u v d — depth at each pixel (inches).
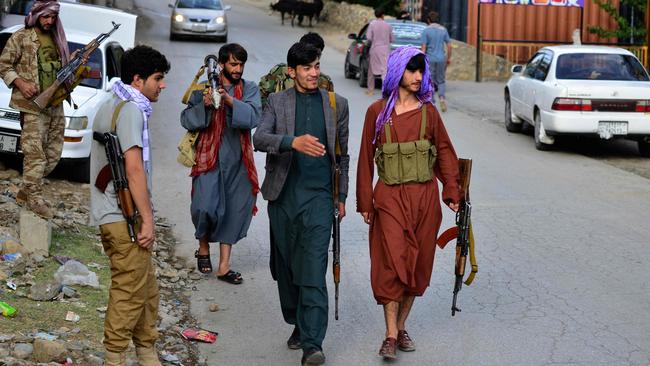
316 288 338.3
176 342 365.7
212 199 440.5
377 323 402.3
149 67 295.6
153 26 1900.8
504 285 455.2
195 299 427.8
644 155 863.1
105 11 777.6
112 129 292.4
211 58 428.8
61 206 554.3
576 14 1662.2
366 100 1149.7
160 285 439.8
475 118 1088.2
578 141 941.2
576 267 486.9
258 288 447.5
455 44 1620.3
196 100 439.8
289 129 348.8
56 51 462.6
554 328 394.6
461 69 1540.4
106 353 301.6
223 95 425.4
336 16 2228.1
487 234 554.3
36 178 461.7
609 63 868.6
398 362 355.9
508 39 1670.8
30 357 318.3
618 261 499.8
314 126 350.9
